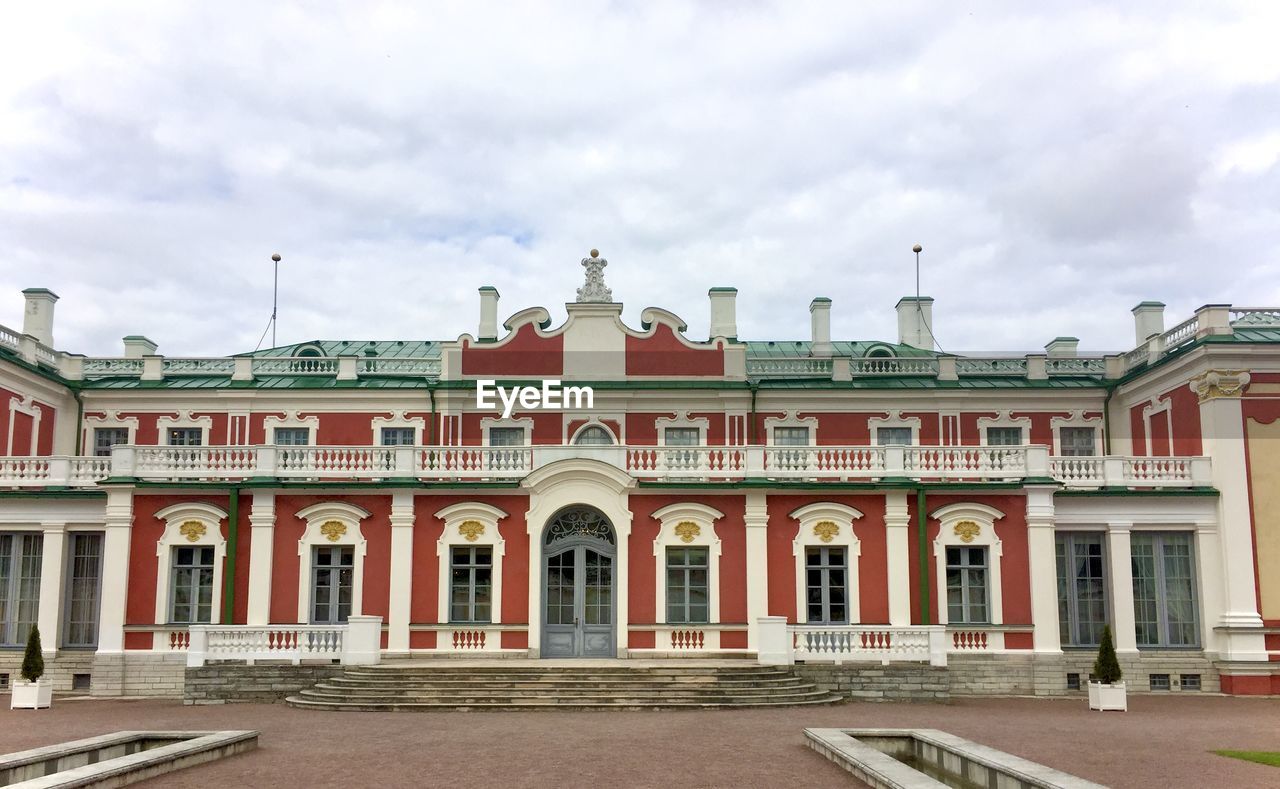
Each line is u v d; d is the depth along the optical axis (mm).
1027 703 27156
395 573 29938
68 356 38344
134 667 29469
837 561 30391
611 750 17812
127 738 17281
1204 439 31578
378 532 30266
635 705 24031
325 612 30047
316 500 30391
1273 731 20875
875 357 39812
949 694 27516
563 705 24000
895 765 14500
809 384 37438
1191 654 30578
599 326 37375
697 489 30297
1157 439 34719
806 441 37281
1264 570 30438
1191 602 31156
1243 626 29906
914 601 29984
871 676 26859
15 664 30875
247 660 27094
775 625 27031
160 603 29953
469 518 30250
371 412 37344
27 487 31891
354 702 24266
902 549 30094
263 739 19328
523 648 29672
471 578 30172
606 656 29844
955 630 29594
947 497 30469
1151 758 17125
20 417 34594
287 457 30750
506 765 16344
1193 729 21203
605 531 30484
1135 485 31406
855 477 30641
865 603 29938
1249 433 30969
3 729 21453
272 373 38844
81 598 31516
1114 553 31109
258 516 30203
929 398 37500
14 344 34938
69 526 31406
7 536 31859
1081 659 30188
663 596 29875
